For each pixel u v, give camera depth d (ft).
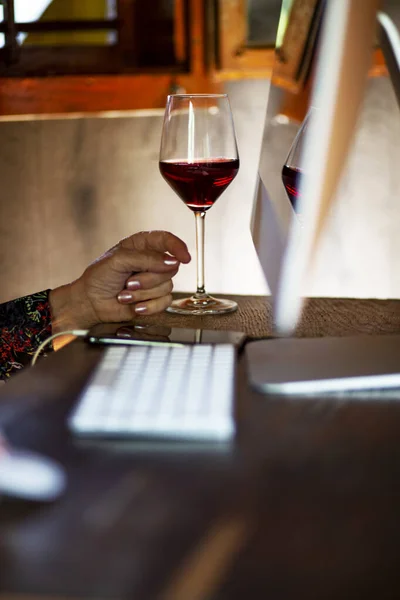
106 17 8.82
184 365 2.19
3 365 3.53
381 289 9.09
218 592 1.14
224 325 3.13
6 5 8.80
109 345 2.75
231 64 8.66
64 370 2.40
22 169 9.45
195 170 3.34
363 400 2.08
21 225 9.61
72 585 1.16
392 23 1.92
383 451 1.70
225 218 9.30
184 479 1.55
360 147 8.76
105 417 1.80
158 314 3.40
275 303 3.03
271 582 1.16
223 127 3.46
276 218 3.05
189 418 1.77
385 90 8.50
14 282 9.76
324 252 9.05
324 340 2.68
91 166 9.38
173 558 1.24
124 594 1.14
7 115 9.11
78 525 1.35
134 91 8.87
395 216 8.89
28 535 1.32
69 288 3.49
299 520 1.36
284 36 3.34
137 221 9.48
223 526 1.34
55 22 8.82
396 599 1.12
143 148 9.25
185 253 3.34
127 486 1.52
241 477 1.56
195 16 8.57
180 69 8.77
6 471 1.50
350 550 1.26
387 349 2.49
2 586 1.16
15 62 8.98
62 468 1.61
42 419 1.92
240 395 2.13
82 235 9.57
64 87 8.95
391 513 1.39
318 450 1.71
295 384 2.14
